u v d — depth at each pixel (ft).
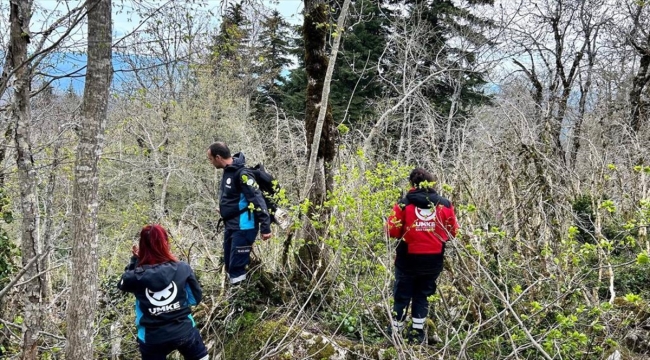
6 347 17.44
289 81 83.20
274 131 48.26
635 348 15.70
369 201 15.72
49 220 18.74
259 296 18.57
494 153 23.38
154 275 13.23
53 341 17.75
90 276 12.68
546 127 26.27
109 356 18.06
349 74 66.54
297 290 18.22
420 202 16.15
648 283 19.77
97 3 12.01
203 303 19.10
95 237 12.76
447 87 63.67
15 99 14.40
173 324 13.58
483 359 16.29
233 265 17.46
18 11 13.94
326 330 17.47
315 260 18.80
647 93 43.45
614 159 28.45
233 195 17.21
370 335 17.52
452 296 18.92
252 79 69.62
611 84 47.93
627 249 21.49
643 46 43.68
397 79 59.93
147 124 50.29
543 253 16.10
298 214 18.10
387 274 15.23
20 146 14.69
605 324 15.28
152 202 47.52
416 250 16.31
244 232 17.26
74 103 22.71
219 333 18.22
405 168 16.61
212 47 21.59
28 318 14.74
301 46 77.66
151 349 13.61
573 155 38.06
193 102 56.49
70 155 19.06
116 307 19.47
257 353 15.75
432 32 57.77
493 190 23.57
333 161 19.70
